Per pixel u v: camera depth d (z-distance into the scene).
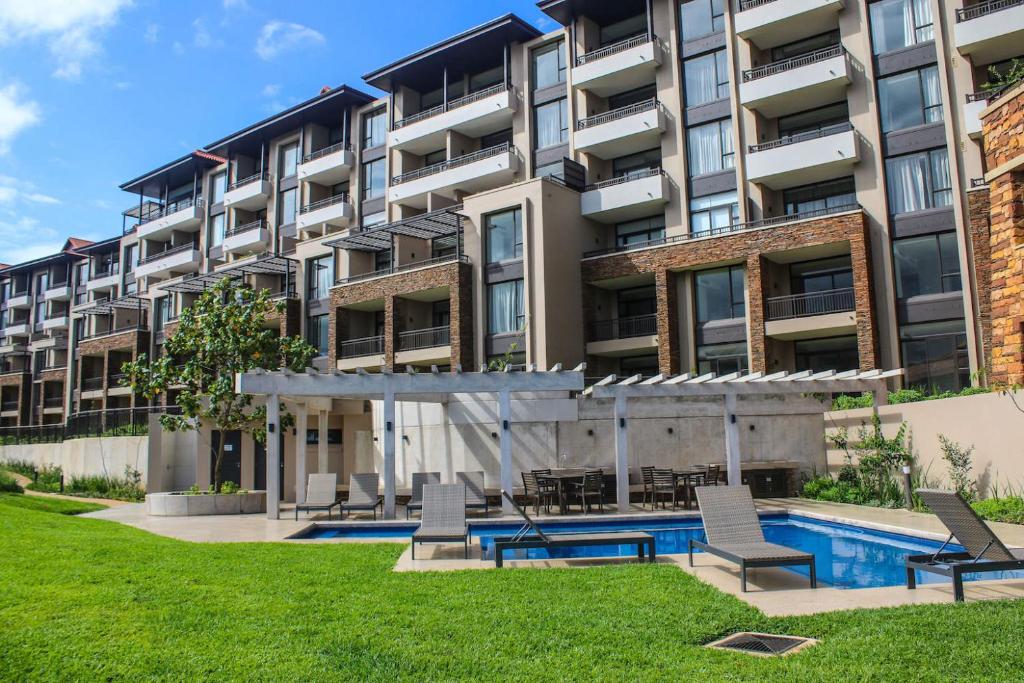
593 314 29.33
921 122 23.23
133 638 5.92
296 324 36.75
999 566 6.98
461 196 33.66
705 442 18.70
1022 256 13.30
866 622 6.08
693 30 28.47
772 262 25.98
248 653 5.58
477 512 16.03
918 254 22.83
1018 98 13.55
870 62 24.17
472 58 33.94
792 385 17.25
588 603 7.00
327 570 8.86
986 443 13.70
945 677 4.80
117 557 9.26
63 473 29.77
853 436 17.94
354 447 23.59
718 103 27.36
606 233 30.78
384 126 37.28
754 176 25.66
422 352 30.27
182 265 46.22
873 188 23.75
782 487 18.48
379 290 32.00
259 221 42.00
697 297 27.23
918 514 13.68
